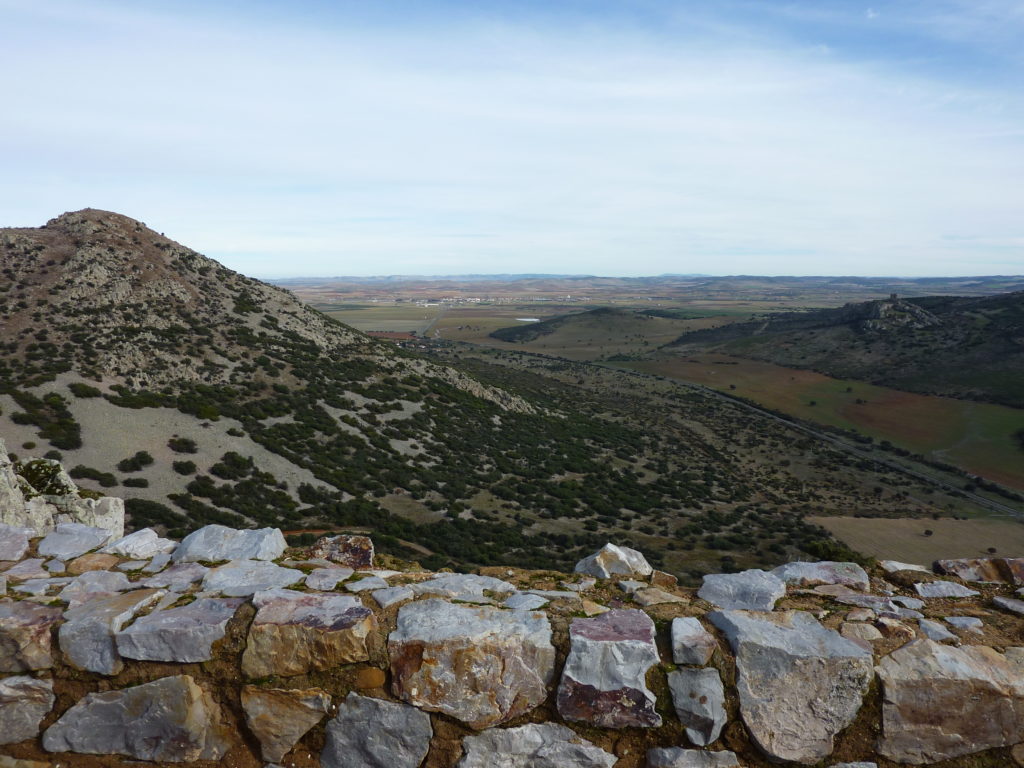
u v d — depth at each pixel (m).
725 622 5.29
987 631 5.62
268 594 5.48
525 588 6.37
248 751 4.93
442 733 4.83
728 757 4.73
